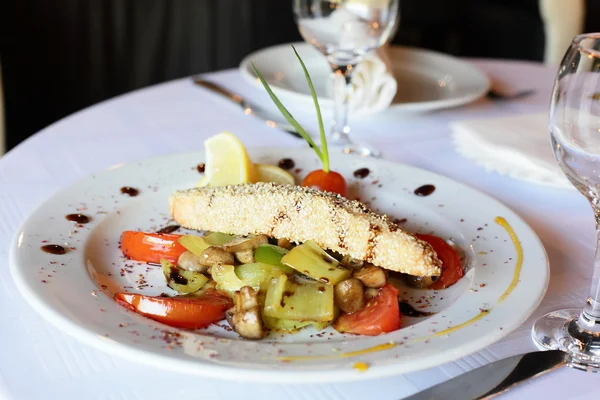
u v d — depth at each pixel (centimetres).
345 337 41
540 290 42
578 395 37
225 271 43
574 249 50
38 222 48
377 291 42
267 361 36
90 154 62
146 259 47
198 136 66
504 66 87
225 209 47
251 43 156
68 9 138
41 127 145
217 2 150
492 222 50
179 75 153
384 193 55
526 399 37
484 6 167
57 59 142
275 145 65
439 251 46
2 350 39
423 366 36
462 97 70
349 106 68
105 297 42
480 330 39
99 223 50
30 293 40
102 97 148
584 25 147
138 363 39
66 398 37
